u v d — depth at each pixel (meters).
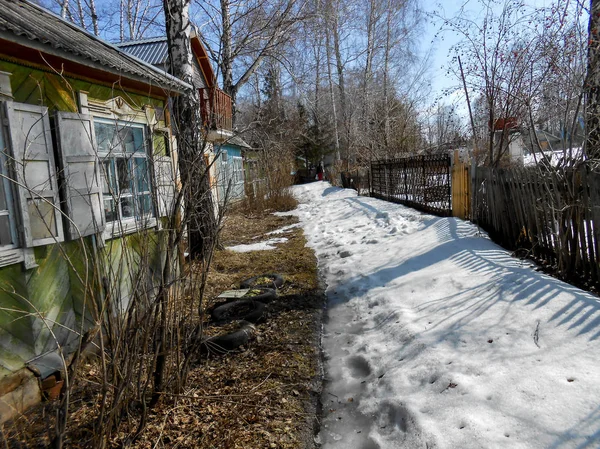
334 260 7.61
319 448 2.88
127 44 13.15
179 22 7.98
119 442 2.81
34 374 3.48
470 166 7.54
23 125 3.62
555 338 3.08
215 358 4.20
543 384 2.65
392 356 3.70
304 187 30.84
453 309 4.09
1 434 2.25
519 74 7.80
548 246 4.78
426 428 2.63
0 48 3.46
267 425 3.06
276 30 12.17
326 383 3.71
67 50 3.77
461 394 2.83
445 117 18.86
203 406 3.31
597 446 2.09
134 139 5.39
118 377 2.93
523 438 2.31
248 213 16.64
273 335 4.68
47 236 3.82
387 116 21.56
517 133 9.07
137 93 5.51
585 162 4.09
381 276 5.80
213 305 5.59
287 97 32.81
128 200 5.04
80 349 2.29
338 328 4.79
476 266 5.01
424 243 6.76
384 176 14.20
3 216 3.51
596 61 5.16
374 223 9.92
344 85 29.62
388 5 27.06
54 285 3.93
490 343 3.31
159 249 3.30
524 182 5.21
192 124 6.66
